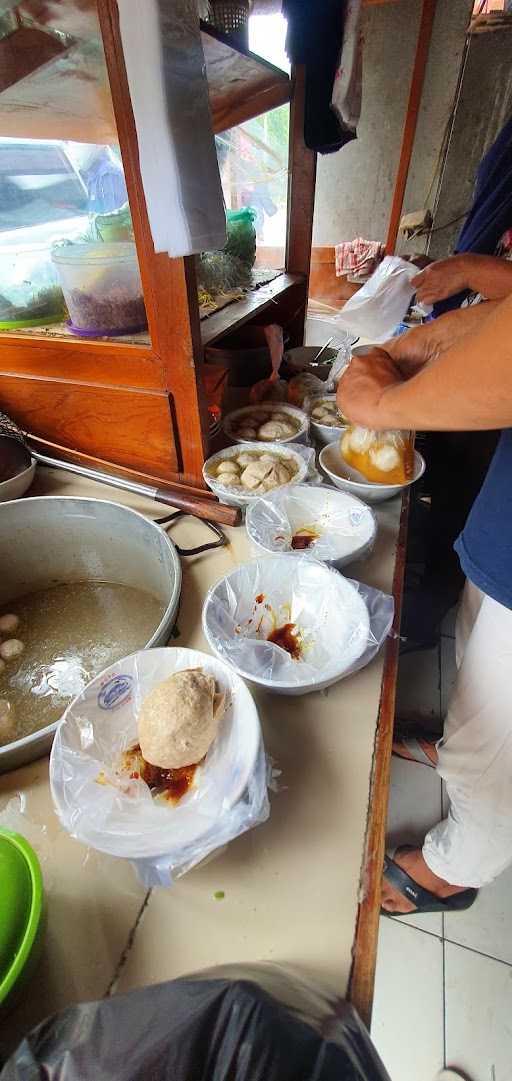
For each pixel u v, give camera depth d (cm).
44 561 83
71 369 81
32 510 78
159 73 50
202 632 62
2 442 84
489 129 226
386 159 241
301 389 113
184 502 78
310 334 177
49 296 85
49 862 42
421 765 114
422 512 150
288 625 61
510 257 104
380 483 80
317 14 94
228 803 39
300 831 43
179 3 49
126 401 80
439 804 107
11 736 60
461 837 72
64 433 89
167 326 71
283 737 51
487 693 60
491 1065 76
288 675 54
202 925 38
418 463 86
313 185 119
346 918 38
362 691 55
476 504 59
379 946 88
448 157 238
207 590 68
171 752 41
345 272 246
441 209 250
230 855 42
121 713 48
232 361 123
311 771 48
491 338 36
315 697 54
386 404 52
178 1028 25
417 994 83
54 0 50
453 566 126
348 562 69
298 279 128
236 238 114
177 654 51
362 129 237
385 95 227
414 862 90
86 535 81
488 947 88
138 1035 25
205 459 82
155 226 61
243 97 98
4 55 57
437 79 222
